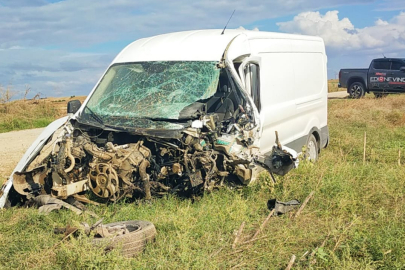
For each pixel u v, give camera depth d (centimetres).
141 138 657
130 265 465
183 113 662
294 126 891
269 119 774
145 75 740
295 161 689
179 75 720
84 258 455
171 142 641
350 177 785
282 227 580
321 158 982
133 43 844
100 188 625
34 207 620
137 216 595
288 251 521
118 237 495
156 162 658
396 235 543
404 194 714
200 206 628
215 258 497
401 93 2622
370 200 692
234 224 588
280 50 856
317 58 1031
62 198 623
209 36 770
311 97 984
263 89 774
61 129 726
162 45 783
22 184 659
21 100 2248
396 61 2634
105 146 646
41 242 512
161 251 498
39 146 691
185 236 527
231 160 650
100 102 730
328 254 507
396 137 1343
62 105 2512
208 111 707
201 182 635
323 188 709
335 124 1608
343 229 559
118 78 759
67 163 660
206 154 637
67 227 521
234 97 719
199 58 733
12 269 460
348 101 2272
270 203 653
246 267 484
